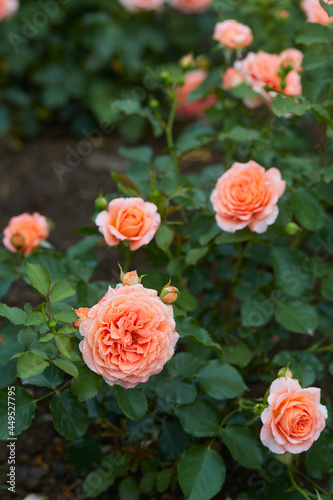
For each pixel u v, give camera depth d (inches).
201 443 41.7
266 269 48.9
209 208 42.4
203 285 43.8
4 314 34.5
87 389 34.3
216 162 70.1
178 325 36.8
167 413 40.6
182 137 48.6
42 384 36.5
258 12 51.6
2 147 73.5
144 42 76.4
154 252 41.2
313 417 34.3
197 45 82.6
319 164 46.1
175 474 40.8
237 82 46.1
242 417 40.6
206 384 37.5
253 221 38.4
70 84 76.5
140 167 45.6
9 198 64.4
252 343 43.6
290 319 40.3
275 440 34.5
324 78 46.6
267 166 46.0
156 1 64.1
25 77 80.3
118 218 37.4
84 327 33.6
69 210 62.9
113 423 41.7
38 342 34.8
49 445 43.4
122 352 33.5
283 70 40.2
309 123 67.9
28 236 41.9
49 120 80.5
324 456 37.9
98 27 76.5
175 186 42.4
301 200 41.3
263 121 56.6
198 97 47.7
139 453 40.8
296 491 38.4
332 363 40.5
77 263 42.2
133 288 34.2
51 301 34.8
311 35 41.5
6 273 42.3
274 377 42.2
